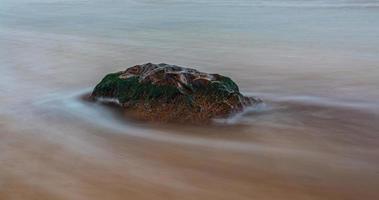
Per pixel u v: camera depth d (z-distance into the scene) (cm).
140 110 856
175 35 2073
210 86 855
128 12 3117
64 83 1188
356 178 628
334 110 925
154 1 3844
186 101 837
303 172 645
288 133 793
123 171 648
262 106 927
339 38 1881
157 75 872
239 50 1678
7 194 586
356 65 1380
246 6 3247
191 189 596
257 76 1268
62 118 884
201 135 777
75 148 736
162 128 805
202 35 2061
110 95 927
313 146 739
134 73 932
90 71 1352
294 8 3005
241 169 653
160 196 578
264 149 724
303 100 1004
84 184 611
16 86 1155
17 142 768
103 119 860
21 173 646
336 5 3031
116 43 1866
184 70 889
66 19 2791
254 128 811
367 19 2394
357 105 965
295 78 1232
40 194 584
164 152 712
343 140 765
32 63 1455
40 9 3422
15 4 3822
